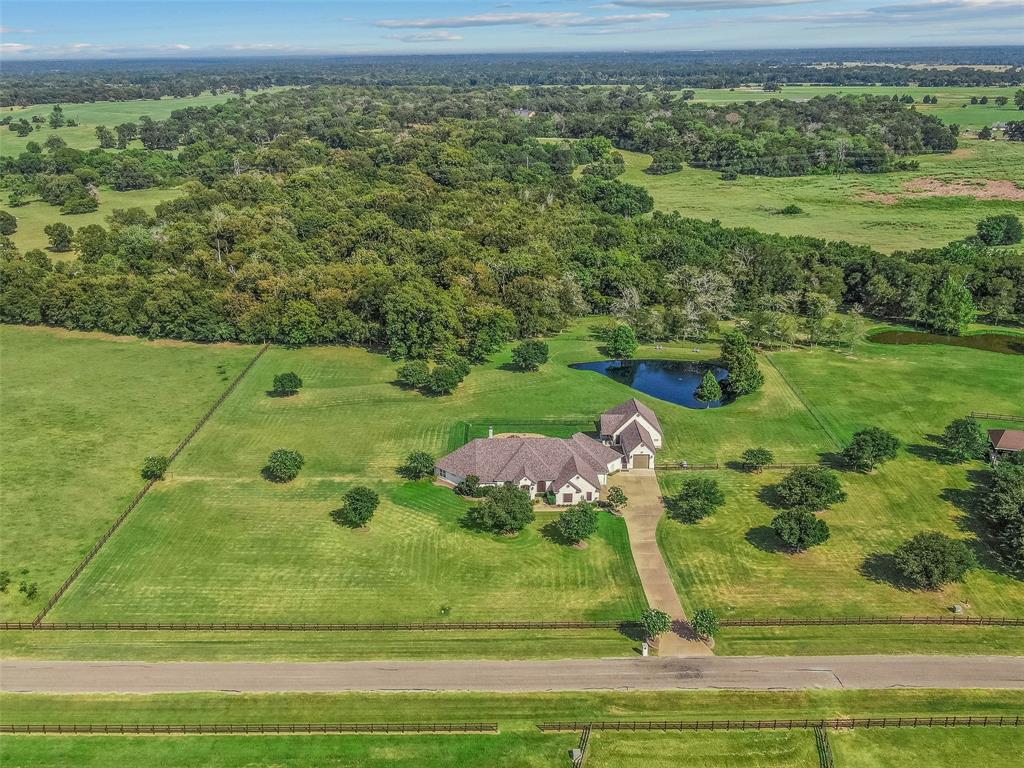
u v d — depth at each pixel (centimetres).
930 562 7800
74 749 6206
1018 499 8688
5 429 11500
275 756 6153
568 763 6100
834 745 6250
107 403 12462
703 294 16375
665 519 9375
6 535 8938
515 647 7312
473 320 14250
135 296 15400
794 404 12444
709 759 6134
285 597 7938
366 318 15025
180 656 7169
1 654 7181
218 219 19500
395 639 7406
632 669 7050
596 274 17662
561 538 8969
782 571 8400
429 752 6203
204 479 10200
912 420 11831
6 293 15962
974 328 16125
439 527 9156
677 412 12200
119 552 8650
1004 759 6116
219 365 14088
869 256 17938
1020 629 7519
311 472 10406
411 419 11956
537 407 12369
